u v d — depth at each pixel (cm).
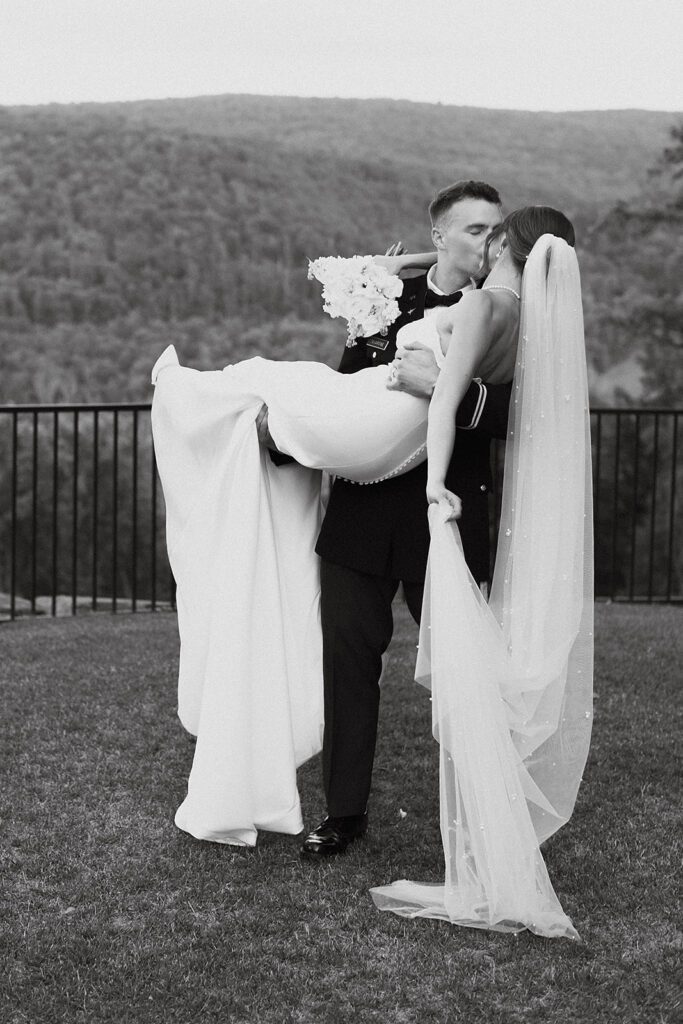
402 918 295
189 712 351
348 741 335
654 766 405
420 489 329
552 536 295
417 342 314
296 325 3706
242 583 331
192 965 270
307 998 258
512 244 302
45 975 265
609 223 2427
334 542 333
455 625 288
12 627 673
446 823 296
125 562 2898
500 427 310
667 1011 252
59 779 389
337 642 332
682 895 304
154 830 349
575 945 280
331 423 315
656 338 2342
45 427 2966
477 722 287
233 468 337
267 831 351
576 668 303
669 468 2291
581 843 339
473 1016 251
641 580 2280
